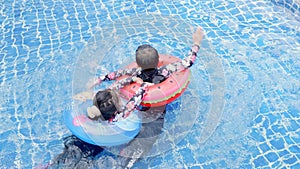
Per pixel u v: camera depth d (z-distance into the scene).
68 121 3.92
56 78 4.96
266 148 4.09
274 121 4.35
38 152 4.12
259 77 4.88
